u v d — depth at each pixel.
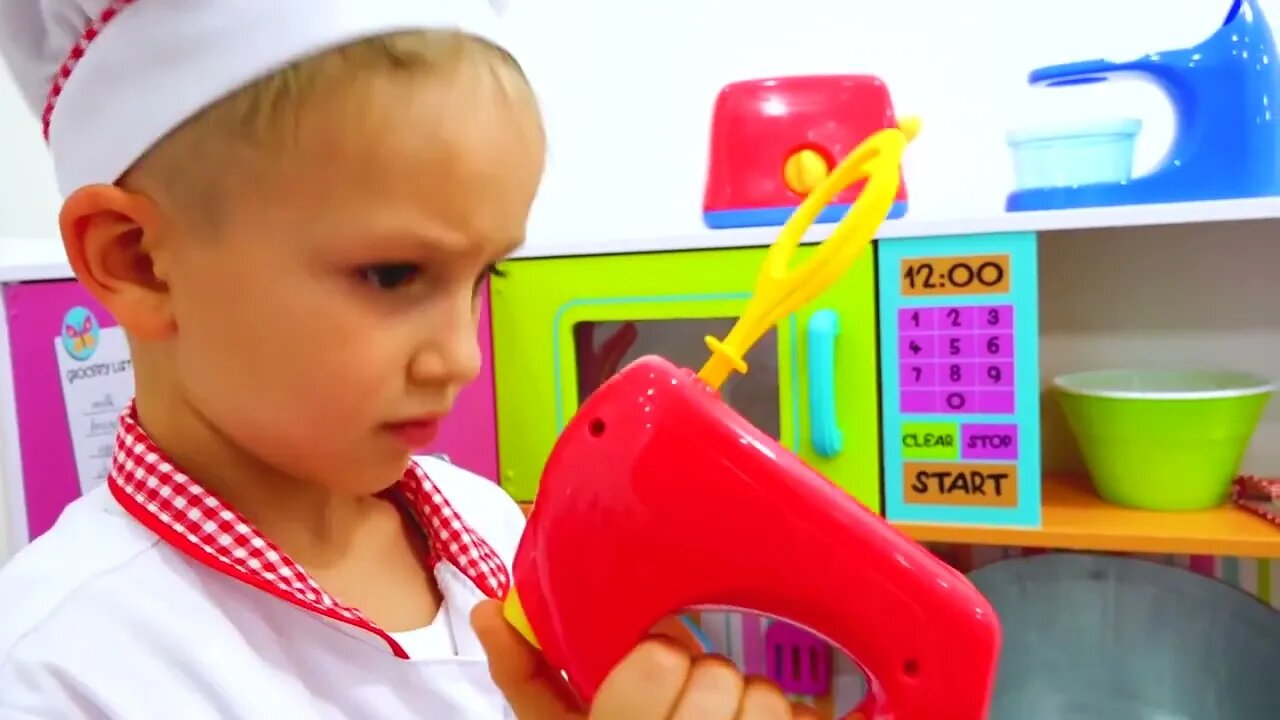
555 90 1.12
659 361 0.38
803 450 0.87
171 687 0.42
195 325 0.41
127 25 0.40
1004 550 1.05
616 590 0.36
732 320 0.91
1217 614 0.97
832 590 0.36
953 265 0.82
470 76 0.39
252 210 0.38
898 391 0.84
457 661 0.51
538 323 0.92
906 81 1.02
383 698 0.48
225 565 0.45
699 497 0.36
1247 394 0.85
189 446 0.46
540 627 0.37
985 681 0.36
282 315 0.39
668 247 0.88
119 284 0.41
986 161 1.00
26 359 0.89
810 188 0.87
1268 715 0.95
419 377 0.41
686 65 1.09
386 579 0.53
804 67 1.05
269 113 0.37
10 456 0.90
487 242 0.40
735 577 0.36
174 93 0.39
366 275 0.39
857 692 1.07
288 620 0.47
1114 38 0.96
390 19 0.38
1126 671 0.99
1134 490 0.88
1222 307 0.97
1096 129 0.86
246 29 0.38
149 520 0.45
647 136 1.10
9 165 1.02
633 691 0.35
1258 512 0.84
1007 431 0.82
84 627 0.42
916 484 0.85
